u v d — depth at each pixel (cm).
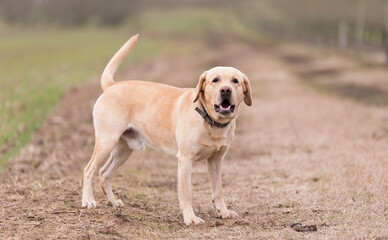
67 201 614
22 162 840
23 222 524
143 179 788
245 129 1238
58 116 1254
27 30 9675
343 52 4028
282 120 1305
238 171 845
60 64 2736
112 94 615
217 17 11750
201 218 591
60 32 8944
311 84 2262
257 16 11181
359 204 604
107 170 637
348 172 738
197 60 3738
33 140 1005
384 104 1550
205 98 548
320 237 496
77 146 985
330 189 679
